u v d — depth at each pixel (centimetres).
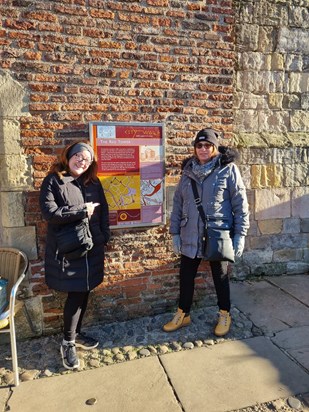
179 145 342
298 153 457
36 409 237
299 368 271
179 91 334
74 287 271
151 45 321
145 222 339
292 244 472
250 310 366
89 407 238
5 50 286
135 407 236
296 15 443
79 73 305
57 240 266
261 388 250
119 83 316
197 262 319
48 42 295
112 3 306
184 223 309
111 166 321
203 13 332
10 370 278
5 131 292
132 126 322
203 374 266
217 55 341
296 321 343
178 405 237
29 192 304
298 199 467
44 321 321
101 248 289
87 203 271
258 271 463
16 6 284
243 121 440
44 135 302
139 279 347
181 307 327
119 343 309
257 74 438
